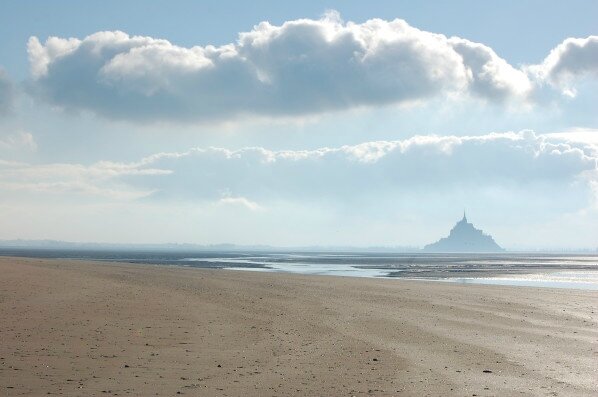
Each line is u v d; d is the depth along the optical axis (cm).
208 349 2047
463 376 1689
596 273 9969
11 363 1745
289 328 2564
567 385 1596
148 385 1525
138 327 2466
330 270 10700
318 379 1627
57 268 5969
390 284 5381
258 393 1464
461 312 3262
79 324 2481
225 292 4175
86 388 1481
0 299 3133
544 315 3197
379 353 2028
